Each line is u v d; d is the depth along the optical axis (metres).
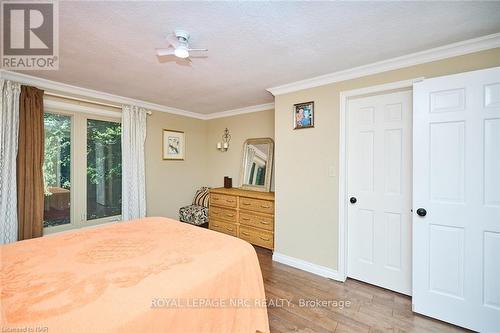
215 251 1.47
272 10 1.41
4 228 2.34
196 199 4.43
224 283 1.23
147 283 1.08
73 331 0.79
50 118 2.82
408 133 2.19
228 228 3.66
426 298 1.89
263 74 2.46
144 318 0.89
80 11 1.41
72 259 1.33
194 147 4.59
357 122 2.48
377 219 2.37
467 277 1.73
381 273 2.34
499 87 1.62
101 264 1.27
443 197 1.82
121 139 3.44
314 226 2.64
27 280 1.10
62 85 2.78
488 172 1.66
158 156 3.97
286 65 2.24
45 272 1.18
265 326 1.47
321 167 2.59
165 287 1.06
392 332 1.71
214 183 4.69
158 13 1.43
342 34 1.69
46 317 0.85
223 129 4.52
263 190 3.75
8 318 0.84
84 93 2.99
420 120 1.90
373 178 2.39
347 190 2.54
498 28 1.61
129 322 0.85
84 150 3.10
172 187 4.20
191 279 1.13
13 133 2.39
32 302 0.93
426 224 1.88
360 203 2.47
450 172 1.79
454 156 1.77
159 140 3.99
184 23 1.54
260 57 2.06
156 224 2.10
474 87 1.69
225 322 1.21
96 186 3.24
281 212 2.92
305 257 2.72
